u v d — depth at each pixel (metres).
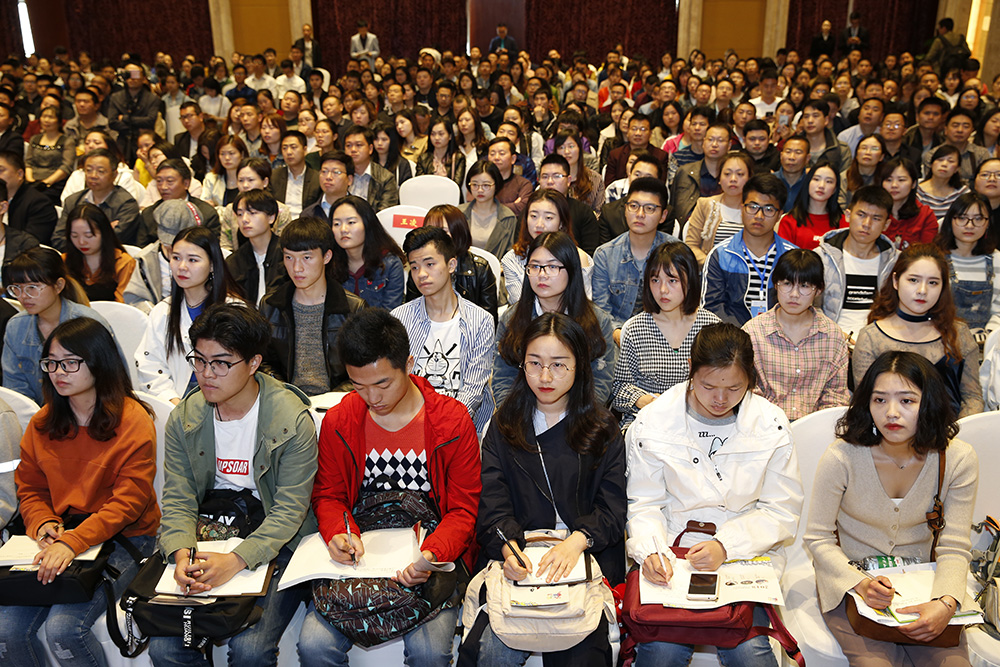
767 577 1.96
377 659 2.18
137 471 2.32
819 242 4.12
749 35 13.86
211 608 1.96
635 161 4.97
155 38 14.14
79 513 2.32
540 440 2.26
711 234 4.35
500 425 2.27
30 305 2.83
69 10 14.00
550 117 9.13
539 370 2.13
